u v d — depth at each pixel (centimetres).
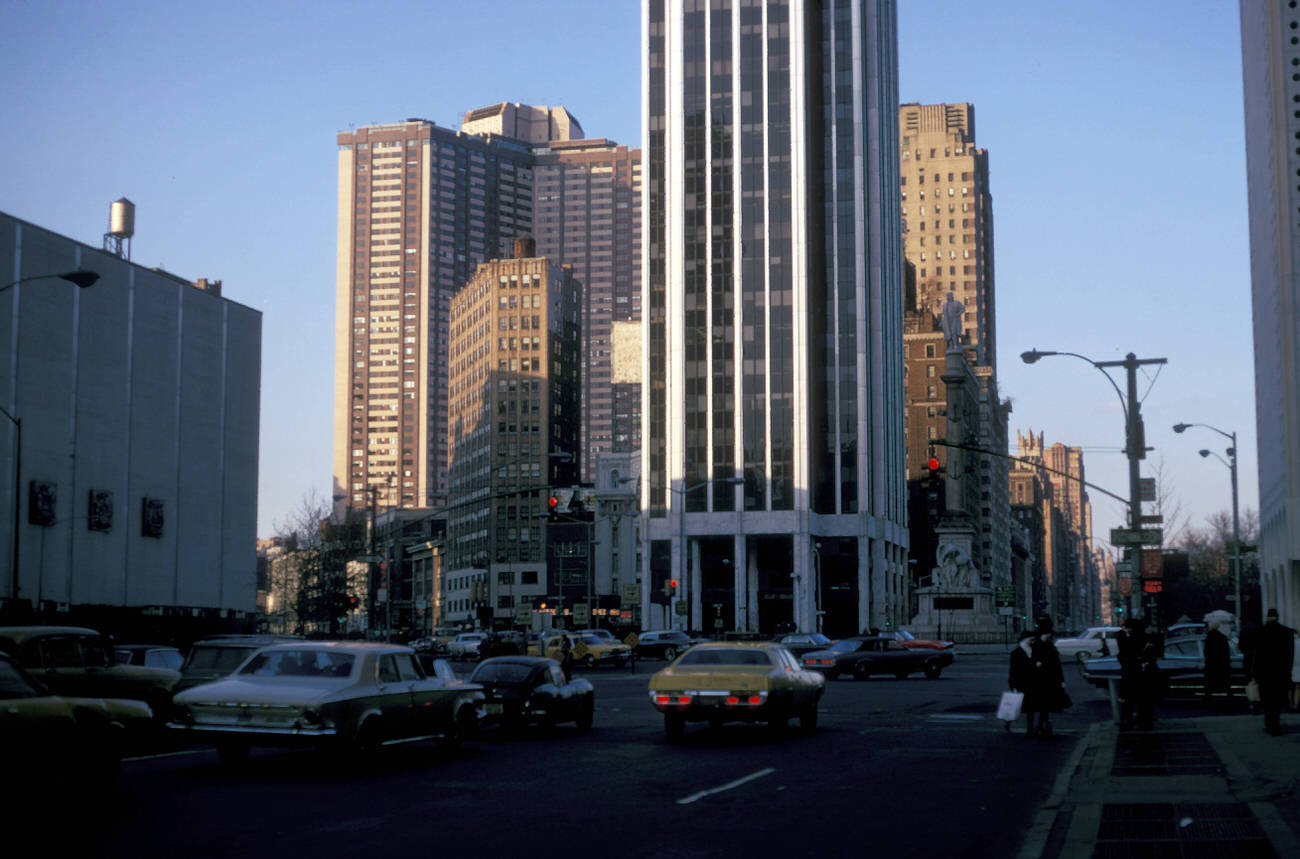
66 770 1474
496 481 17275
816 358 13050
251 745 1803
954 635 10056
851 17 13550
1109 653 4456
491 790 1628
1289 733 2223
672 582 8262
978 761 2009
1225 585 12875
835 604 12825
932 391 17950
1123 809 1412
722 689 2356
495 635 5650
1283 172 3850
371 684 1869
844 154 13412
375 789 1634
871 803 1516
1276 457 4328
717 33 13188
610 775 1805
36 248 7494
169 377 8544
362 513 18500
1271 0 3853
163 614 8362
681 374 12875
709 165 13062
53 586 7462
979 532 18425
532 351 17600
